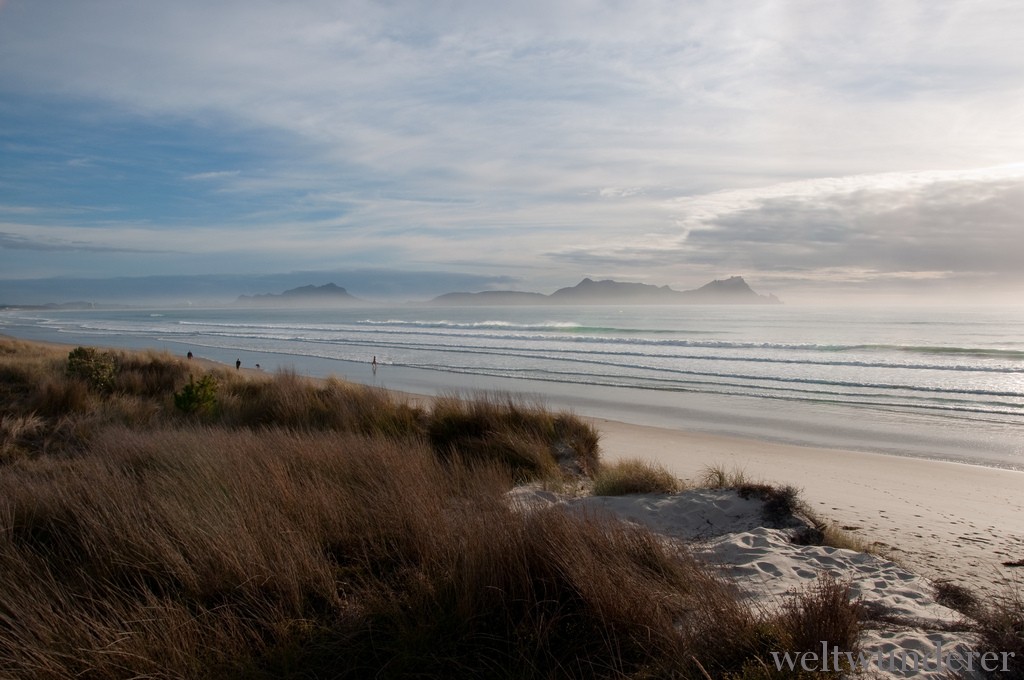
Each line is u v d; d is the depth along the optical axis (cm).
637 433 1459
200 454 589
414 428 980
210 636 301
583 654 304
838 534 597
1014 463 1232
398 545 416
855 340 5234
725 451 1245
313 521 435
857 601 349
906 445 1412
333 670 292
